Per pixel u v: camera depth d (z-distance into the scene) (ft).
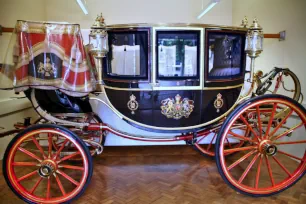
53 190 7.75
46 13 18.92
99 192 7.62
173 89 7.16
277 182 8.13
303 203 6.98
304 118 6.97
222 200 7.17
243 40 7.65
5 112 10.26
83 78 6.58
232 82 7.55
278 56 11.64
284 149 10.65
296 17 10.41
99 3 19.60
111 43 7.23
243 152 10.64
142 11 19.97
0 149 10.18
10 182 6.58
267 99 6.74
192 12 20.17
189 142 7.97
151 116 7.31
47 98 7.22
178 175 8.77
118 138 10.89
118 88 7.26
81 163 9.47
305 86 9.96
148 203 7.02
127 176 8.70
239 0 18.01
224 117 7.68
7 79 6.49
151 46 6.92
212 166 9.52
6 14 11.04
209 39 7.09
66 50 6.49
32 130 6.45
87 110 7.97
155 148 11.59
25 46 6.36
